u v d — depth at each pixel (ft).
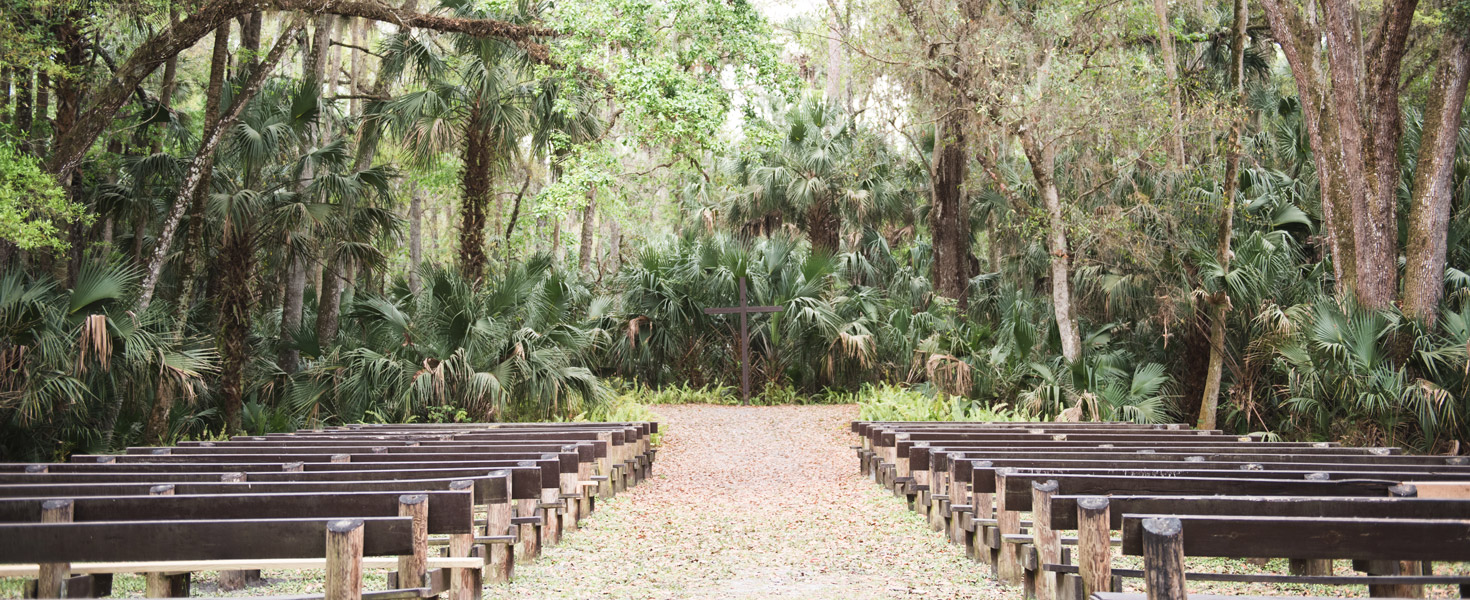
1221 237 50.52
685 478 38.88
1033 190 63.36
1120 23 55.42
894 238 93.81
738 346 66.49
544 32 50.21
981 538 22.13
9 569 16.11
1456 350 39.55
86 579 15.89
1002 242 78.23
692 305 65.57
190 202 48.65
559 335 48.21
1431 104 44.27
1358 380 40.68
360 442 29.73
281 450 27.12
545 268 55.72
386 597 13.60
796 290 64.08
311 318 58.59
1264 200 56.34
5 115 49.62
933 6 51.67
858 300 65.05
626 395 61.98
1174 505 14.07
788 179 72.69
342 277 57.00
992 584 20.25
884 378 63.93
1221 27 63.10
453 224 98.02
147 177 50.55
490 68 52.90
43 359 34.01
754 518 29.50
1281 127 61.52
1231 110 49.52
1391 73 45.21
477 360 45.91
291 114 50.96
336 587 12.05
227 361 47.14
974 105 53.01
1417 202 44.37
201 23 42.19
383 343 47.21
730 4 49.14
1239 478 18.61
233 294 47.60
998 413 51.11
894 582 20.81
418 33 56.85
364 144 57.31
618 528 27.86
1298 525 11.69
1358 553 11.64
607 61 50.31
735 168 75.15
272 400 50.70
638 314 65.51
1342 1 43.91
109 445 40.29
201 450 27.25
